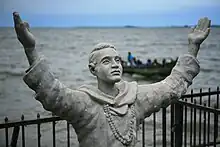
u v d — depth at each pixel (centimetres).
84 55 5300
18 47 7612
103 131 297
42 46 8381
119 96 306
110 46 311
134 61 2978
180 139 537
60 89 277
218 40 12281
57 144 812
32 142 821
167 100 325
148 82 2517
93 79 2403
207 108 485
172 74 335
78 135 308
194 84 2073
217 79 2347
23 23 261
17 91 1789
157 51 6719
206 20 330
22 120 398
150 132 911
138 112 315
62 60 4266
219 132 816
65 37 15788
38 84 269
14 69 3064
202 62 4000
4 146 761
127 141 298
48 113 1202
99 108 300
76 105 287
